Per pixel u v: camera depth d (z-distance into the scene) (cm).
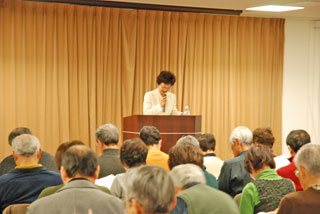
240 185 336
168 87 592
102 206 212
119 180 271
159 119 504
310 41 854
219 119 801
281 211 215
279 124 838
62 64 709
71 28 709
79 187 215
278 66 831
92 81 723
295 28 846
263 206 263
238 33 805
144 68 755
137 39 746
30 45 692
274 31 823
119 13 733
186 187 224
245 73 812
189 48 775
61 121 712
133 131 517
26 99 695
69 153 223
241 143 364
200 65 782
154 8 741
